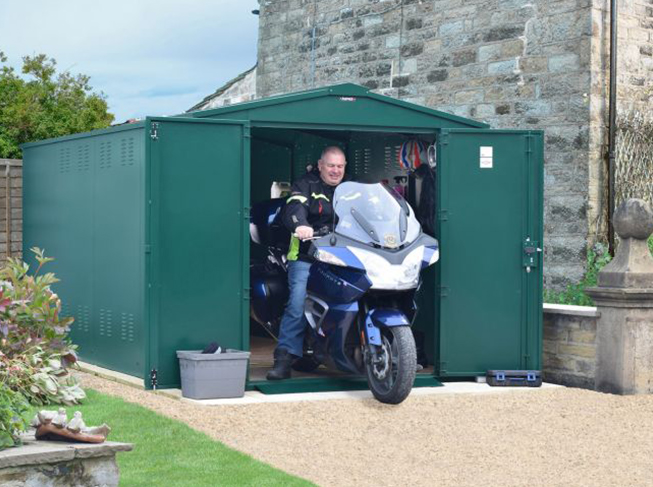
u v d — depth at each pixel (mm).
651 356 8883
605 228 11914
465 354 9086
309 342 8555
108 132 9281
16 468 4445
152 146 8258
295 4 16875
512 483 6164
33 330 7957
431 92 14086
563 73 12164
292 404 7809
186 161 8367
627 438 7340
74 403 7609
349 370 8078
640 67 12352
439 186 9086
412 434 7234
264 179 11992
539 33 12469
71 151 10359
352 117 8914
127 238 8844
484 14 13227
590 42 11859
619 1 12125
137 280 8625
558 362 9375
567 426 7637
